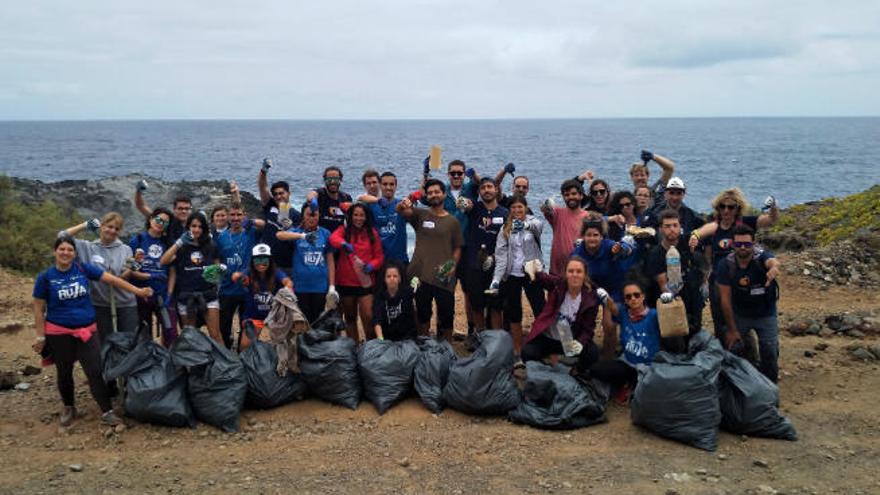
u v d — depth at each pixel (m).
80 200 20.45
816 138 152.25
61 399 6.65
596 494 4.83
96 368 6.00
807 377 7.00
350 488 4.95
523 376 7.00
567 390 6.07
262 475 5.16
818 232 13.93
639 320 6.43
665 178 8.43
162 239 7.02
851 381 6.88
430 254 7.43
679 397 5.57
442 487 4.96
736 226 6.38
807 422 6.00
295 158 80.44
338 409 6.41
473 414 6.28
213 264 6.95
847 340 8.20
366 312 7.46
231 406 5.98
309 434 5.89
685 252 6.61
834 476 5.09
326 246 7.30
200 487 4.97
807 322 8.64
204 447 5.64
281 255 7.74
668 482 5.00
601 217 6.93
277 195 7.87
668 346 6.17
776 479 5.04
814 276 11.21
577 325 6.70
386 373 6.44
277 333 6.41
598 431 5.94
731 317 6.51
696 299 6.47
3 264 13.59
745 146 112.94
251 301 7.05
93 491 4.92
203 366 6.00
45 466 5.31
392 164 67.19
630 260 6.95
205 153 96.56
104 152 100.62
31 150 107.88
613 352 7.05
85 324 5.96
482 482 5.04
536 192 37.19
